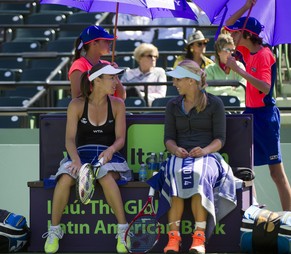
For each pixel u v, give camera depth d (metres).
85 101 16.95
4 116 25.55
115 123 17.08
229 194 16.25
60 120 17.70
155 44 31.59
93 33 17.97
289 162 22.42
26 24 36.19
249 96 18.58
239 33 18.38
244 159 17.44
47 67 31.28
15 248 16.91
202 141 16.70
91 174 16.22
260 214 16.36
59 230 16.73
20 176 22.89
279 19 19.03
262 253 16.33
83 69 17.80
